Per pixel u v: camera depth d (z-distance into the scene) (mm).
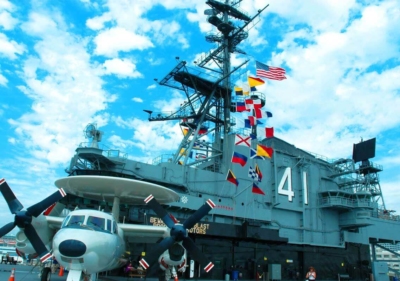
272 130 39312
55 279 23844
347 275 44875
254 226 36688
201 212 18266
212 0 45250
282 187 43594
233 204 38219
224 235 34844
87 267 14445
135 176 32656
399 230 56062
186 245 17656
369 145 55062
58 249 13984
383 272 46594
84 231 14758
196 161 40531
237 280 35938
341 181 50906
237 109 40469
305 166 47188
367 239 51188
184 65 40031
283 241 38906
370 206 47000
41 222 18172
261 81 41000
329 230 46625
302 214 44531
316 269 43469
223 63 45844
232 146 41000
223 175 39125
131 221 31828
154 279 30031
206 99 43688
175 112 44344
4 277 23469
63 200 30891
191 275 32750
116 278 29016
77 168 31672
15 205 17234
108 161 31469
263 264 39219
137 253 31484
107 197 25562
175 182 34812
